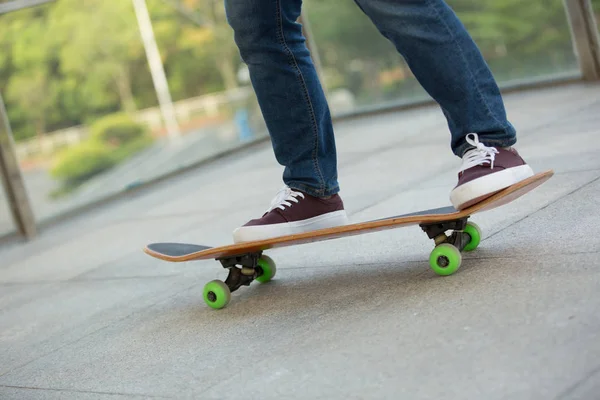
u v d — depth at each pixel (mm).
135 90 10367
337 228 1611
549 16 4156
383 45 4980
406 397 1107
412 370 1190
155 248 1898
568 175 2186
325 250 2133
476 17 4398
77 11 10938
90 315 2148
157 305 2055
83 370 1652
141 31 9859
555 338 1154
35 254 3709
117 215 4273
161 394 1388
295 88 1745
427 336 1303
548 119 3277
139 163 10422
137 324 1909
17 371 1778
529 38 4242
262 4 1670
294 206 1797
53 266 3199
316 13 5160
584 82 4094
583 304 1241
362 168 3434
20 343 2037
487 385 1074
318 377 1270
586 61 4074
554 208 1882
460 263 1576
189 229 3141
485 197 1558
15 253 3934
